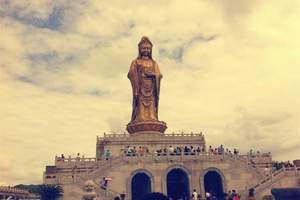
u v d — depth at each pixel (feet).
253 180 169.48
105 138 226.38
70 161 192.13
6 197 151.12
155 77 251.80
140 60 257.14
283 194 62.28
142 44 263.29
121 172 165.99
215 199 145.07
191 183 168.04
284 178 157.58
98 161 192.13
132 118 249.34
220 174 169.78
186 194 172.65
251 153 213.25
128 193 163.22
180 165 170.30
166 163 170.50
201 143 231.91
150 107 248.11
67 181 148.56
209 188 179.52
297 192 61.82
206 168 170.60
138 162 168.96
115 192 149.69
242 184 168.66
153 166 169.58
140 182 189.06
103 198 144.66
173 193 180.75
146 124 236.02
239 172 170.60
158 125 237.86
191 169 170.50
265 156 211.20
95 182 154.81
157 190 165.99
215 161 172.14
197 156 172.86
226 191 166.91
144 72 251.39
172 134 232.32
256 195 153.07
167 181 181.88
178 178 182.29
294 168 162.71
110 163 166.91
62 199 143.64
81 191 146.61
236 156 176.55
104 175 163.63
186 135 233.35
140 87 250.98
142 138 228.02
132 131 241.35
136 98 249.14
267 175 170.60
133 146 223.92
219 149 184.03
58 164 191.11
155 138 229.04
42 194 138.92
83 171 184.24
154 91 252.21
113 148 224.53
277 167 203.10
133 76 253.03
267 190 154.71
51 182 170.81
